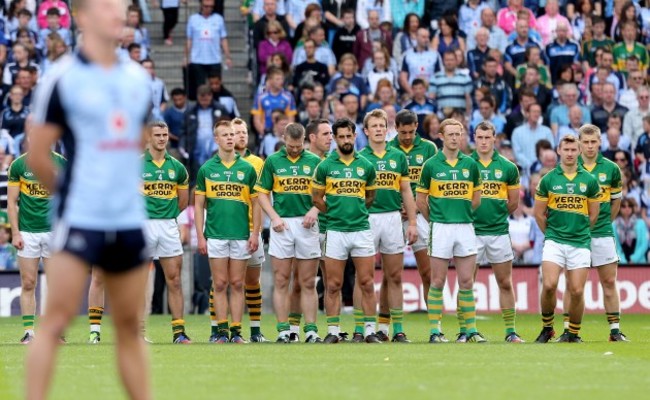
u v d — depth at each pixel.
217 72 86.81
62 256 21.97
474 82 86.06
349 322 65.88
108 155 22.09
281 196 51.84
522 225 77.38
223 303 51.75
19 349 46.44
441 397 28.62
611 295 51.88
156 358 40.72
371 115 52.09
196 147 80.62
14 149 79.75
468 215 50.34
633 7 90.19
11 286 73.44
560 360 39.62
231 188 51.56
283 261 51.88
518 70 86.12
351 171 50.25
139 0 92.38
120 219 22.19
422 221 54.66
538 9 92.62
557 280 49.59
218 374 34.66
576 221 49.66
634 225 77.62
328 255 50.50
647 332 58.28
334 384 31.66
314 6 86.31
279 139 78.75
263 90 82.50
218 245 51.44
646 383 32.25
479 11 90.19
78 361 39.69
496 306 75.06
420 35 85.69
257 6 89.38
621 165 80.25
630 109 85.06
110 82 22.16
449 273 74.88
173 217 51.56
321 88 81.31
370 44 87.31
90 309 51.00
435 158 50.53
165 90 85.06
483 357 40.84
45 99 21.89
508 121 82.75
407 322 67.56
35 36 87.31
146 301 52.53
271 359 40.16
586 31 89.88
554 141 83.50
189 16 92.44
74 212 21.97
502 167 52.56
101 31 22.17
